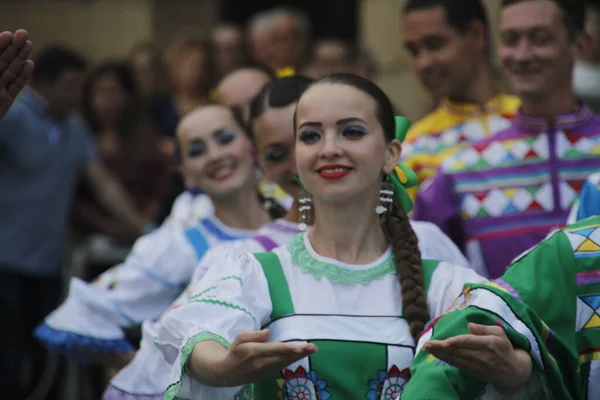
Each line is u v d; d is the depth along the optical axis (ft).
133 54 64.23
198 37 75.66
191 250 33.81
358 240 24.25
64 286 51.80
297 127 24.18
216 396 22.79
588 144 32.94
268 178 30.40
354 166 23.68
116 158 56.03
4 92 25.07
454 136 38.09
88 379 49.34
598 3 65.00
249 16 79.97
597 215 25.31
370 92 24.09
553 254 24.00
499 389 22.13
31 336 50.67
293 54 56.03
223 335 22.34
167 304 34.01
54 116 51.60
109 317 33.50
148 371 29.07
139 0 80.28
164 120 59.36
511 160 33.06
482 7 38.60
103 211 53.47
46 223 51.19
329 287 23.77
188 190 39.50
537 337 22.41
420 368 22.20
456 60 37.86
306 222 26.43
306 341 23.11
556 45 32.68
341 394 22.97
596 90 51.96
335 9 76.89
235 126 34.30
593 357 23.62
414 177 26.55
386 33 70.44
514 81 33.19
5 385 48.83
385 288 24.02
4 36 24.58
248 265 23.84
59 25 80.79
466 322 22.15
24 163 50.70
